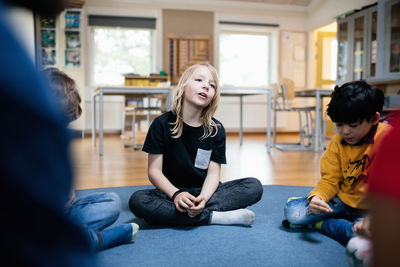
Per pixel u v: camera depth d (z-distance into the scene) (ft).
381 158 0.60
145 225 4.39
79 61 19.30
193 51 21.57
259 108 22.99
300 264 3.17
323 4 21.61
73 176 0.73
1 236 0.65
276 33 22.74
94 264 0.80
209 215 4.36
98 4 20.39
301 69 23.25
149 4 20.94
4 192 0.63
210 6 21.74
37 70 0.70
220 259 3.27
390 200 0.57
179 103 4.48
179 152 4.52
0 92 0.61
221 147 4.70
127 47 21.29
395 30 14.32
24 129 0.63
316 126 13.62
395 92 16.15
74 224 0.76
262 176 8.18
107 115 20.92
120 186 6.91
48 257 0.69
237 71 22.89
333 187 3.90
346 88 3.31
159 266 3.10
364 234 0.68
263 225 4.38
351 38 17.69
